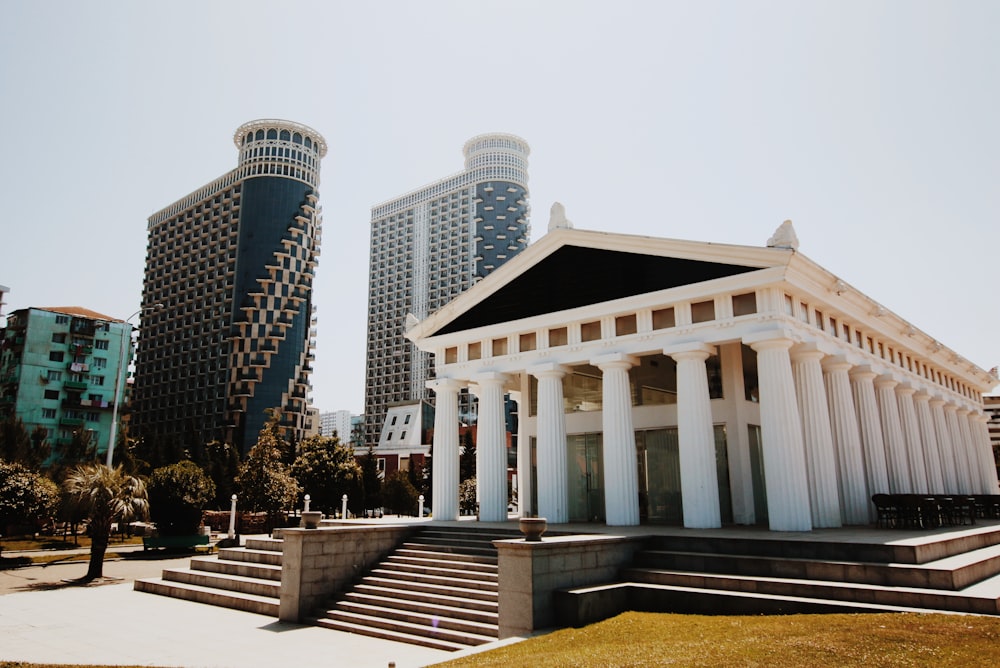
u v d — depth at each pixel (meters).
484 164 185.38
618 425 25.25
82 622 19.81
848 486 25.69
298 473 68.44
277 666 14.45
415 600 19.41
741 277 22.81
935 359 38.75
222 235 136.75
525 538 16.20
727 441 27.17
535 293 28.64
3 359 102.19
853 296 26.78
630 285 25.83
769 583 15.49
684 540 18.86
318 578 20.69
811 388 24.09
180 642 17.03
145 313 149.50
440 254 188.50
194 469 42.56
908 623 11.96
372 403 191.62
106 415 106.00
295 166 136.25
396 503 79.38
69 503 30.70
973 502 28.78
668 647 11.95
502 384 29.83
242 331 126.56
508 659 12.11
